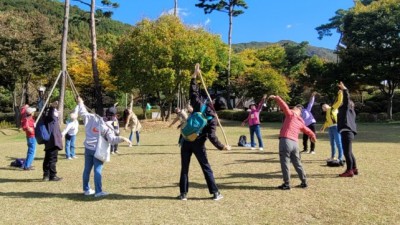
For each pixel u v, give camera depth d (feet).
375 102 134.31
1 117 119.34
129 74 90.07
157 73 86.48
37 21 105.19
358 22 112.78
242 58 163.53
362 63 106.63
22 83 110.52
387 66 105.19
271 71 133.28
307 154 39.58
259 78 130.72
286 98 136.56
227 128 85.51
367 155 38.17
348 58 108.68
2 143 58.65
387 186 24.27
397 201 20.76
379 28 107.65
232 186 25.18
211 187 21.91
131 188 25.20
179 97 95.45
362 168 30.73
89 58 143.74
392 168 30.60
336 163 31.81
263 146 47.26
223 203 21.16
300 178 24.39
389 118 111.34
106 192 23.91
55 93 121.49
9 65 98.43
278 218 18.34
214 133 21.80
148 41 87.56
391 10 110.63
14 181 28.17
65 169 33.12
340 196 22.04
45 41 103.60
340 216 18.42
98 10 102.94
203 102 22.04
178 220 18.31
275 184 25.61
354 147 45.32
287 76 171.73
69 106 128.16
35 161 38.47
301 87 150.30
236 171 30.42
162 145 51.39
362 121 112.47
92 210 20.30
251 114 44.37
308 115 39.91
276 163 34.19
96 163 23.22
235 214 19.08
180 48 86.99
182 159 22.18
